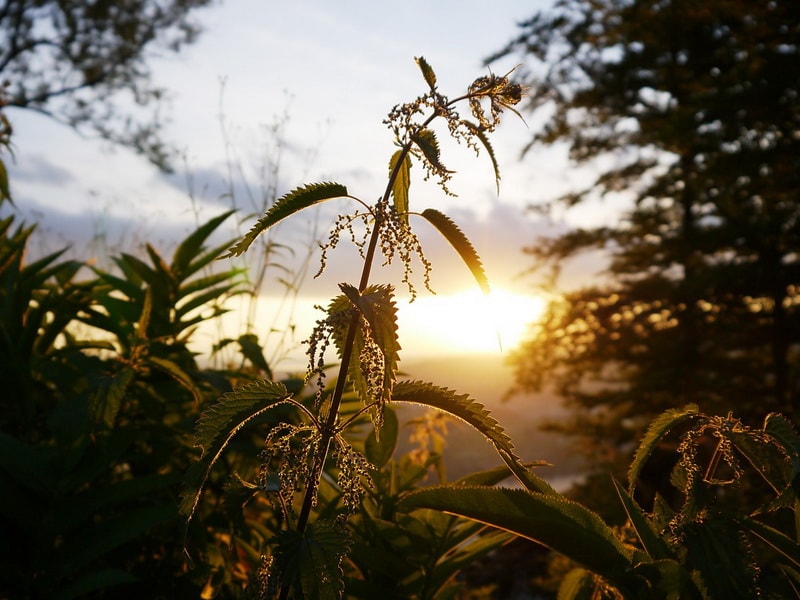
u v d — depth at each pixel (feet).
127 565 7.00
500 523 4.60
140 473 7.86
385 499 6.66
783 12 40.09
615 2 53.57
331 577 3.57
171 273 8.73
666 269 54.70
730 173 42.45
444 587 6.88
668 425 4.72
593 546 4.47
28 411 7.49
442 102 3.63
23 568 6.12
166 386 8.08
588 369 59.11
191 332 9.09
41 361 8.09
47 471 6.35
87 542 6.22
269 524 8.21
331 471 6.82
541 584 32.09
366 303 3.29
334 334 3.64
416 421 8.25
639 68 52.54
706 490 4.34
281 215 3.78
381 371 3.48
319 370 3.51
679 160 51.70
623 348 54.70
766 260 47.37
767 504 4.45
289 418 7.34
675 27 48.39
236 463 8.02
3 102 10.36
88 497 6.33
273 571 3.62
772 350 51.19
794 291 47.78
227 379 7.82
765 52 39.34
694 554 4.14
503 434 3.95
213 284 9.02
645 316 52.16
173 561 7.30
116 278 8.75
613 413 59.67
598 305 54.13
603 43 54.39
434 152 3.58
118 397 6.52
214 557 7.68
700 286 46.91
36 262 8.84
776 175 42.88
